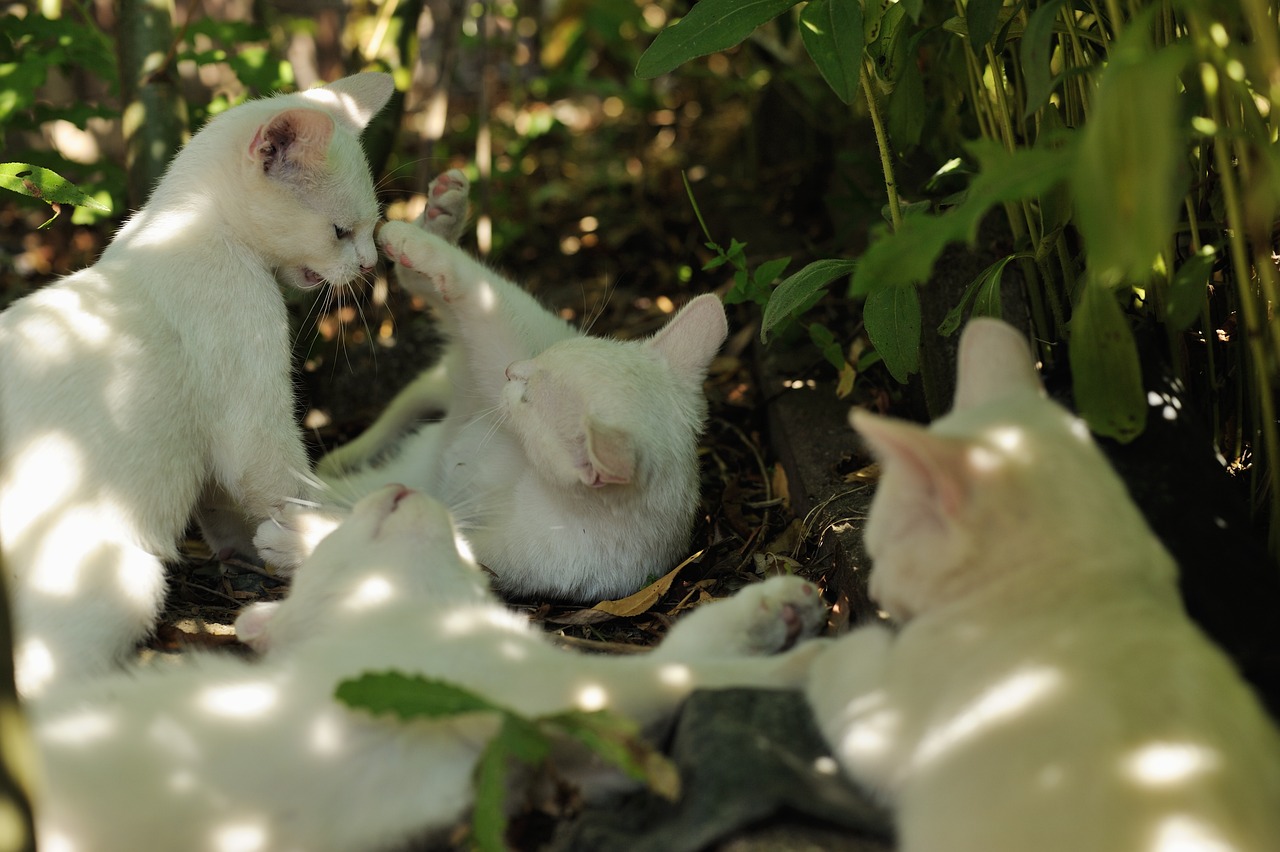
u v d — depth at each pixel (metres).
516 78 1.80
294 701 0.85
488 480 1.12
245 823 0.82
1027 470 0.83
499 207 1.54
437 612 0.89
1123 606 0.81
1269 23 0.82
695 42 0.97
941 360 1.10
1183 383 0.96
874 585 0.86
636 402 1.06
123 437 0.99
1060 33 0.98
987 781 0.78
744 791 0.82
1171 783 0.76
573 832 0.84
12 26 1.25
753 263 1.38
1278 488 0.90
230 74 1.55
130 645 0.97
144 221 1.06
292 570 1.05
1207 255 0.90
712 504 1.16
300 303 1.26
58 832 0.81
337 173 1.06
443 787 0.84
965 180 1.14
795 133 1.58
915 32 1.06
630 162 1.76
